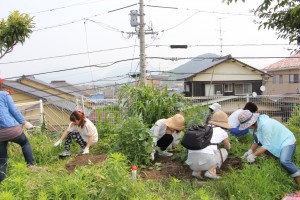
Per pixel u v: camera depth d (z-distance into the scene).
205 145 4.95
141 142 5.64
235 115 6.33
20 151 6.14
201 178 5.16
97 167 4.37
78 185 3.79
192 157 5.04
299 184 4.81
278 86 32.59
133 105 7.42
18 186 3.67
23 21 8.81
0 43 8.81
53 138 7.97
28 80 31.09
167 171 5.44
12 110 5.38
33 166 5.16
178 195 4.50
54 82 40.91
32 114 11.41
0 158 5.31
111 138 6.83
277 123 5.04
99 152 6.60
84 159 5.88
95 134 6.75
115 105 8.29
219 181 4.86
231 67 28.77
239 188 4.44
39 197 3.50
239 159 5.63
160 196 4.36
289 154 4.84
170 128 5.93
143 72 16.78
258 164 5.16
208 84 28.80
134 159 5.57
